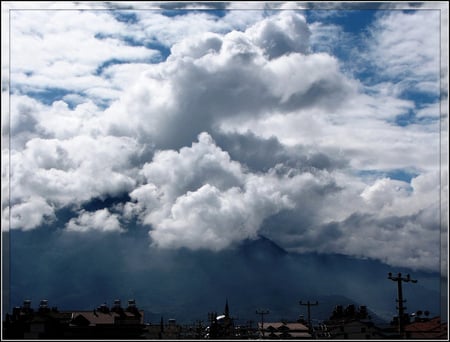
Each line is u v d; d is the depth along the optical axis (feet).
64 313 170.19
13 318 154.71
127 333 163.02
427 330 151.43
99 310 173.68
